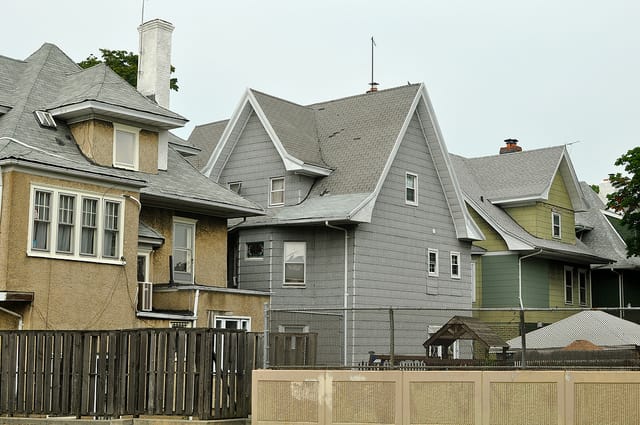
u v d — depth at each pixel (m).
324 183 32.12
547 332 16.53
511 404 15.88
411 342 17.67
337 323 17.69
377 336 18.12
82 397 17.06
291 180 32.00
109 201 23.27
